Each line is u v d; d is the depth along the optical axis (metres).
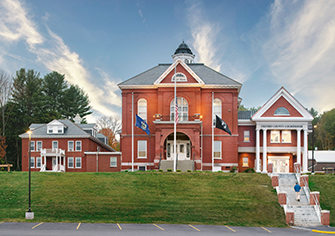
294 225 24.69
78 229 21.11
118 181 32.06
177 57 57.69
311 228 23.62
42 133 48.25
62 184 31.12
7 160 67.62
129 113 45.66
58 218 24.56
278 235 20.84
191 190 30.02
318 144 91.50
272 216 25.69
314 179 32.88
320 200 28.77
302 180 30.41
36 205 26.73
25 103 70.00
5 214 25.06
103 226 22.36
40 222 23.31
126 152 45.25
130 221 24.09
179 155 44.97
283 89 43.78
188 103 44.31
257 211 26.25
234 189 30.19
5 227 21.44
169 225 23.27
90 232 20.19
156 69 49.19
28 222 23.22
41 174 34.41
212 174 34.00
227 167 44.25
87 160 46.34
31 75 72.88
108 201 27.58
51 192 29.23
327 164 54.06
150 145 44.91
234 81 45.50
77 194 28.84
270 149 44.88
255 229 22.78
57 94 80.75
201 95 45.12
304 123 43.34
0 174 34.25
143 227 22.34
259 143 45.09
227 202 27.56
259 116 43.81
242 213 25.92
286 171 45.88
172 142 45.38
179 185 31.11
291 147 44.75
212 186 30.89
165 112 44.44
